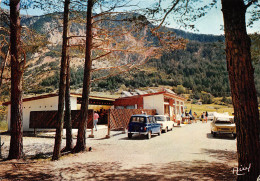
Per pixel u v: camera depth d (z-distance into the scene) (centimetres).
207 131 1656
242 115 332
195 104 8238
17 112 729
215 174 505
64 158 748
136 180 474
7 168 600
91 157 757
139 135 1464
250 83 332
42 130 1770
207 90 14425
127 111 1655
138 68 906
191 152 812
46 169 593
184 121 2808
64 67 757
